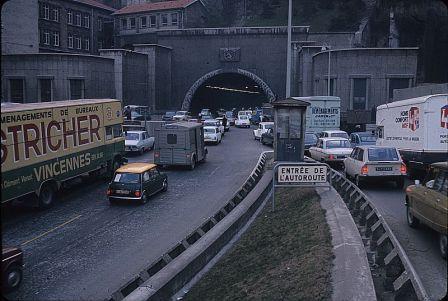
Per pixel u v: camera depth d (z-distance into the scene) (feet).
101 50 217.77
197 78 248.93
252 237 48.80
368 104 176.96
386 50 173.78
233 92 374.22
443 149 63.52
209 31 243.60
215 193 75.31
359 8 298.35
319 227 42.45
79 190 78.95
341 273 29.84
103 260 44.32
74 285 38.47
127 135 127.95
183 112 214.28
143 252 46.44
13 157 58.70
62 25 260.42
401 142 72.49
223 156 122.42
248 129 216.95
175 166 103.96
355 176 64.03
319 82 192.44
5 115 57.47
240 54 240.94
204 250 42.60
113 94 215.31
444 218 31.73
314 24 312.91
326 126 129.39
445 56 192.34
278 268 35.81
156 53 235.40
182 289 37.81
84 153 76.13
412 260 32.48
